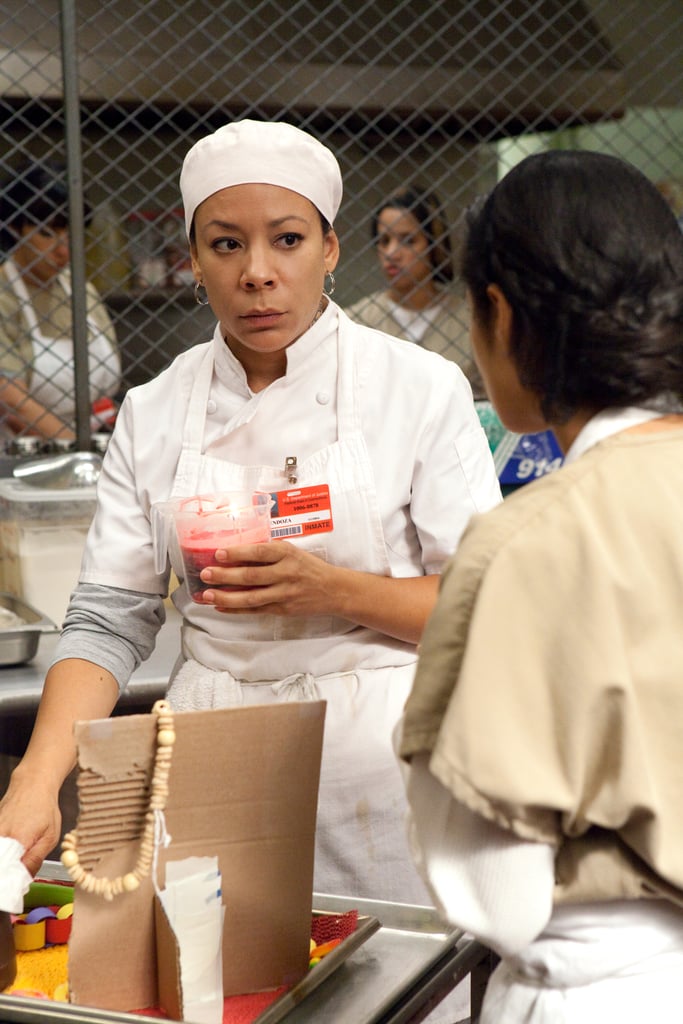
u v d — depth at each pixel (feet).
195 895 3.38
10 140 9.33
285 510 5.05
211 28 12.30
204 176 4.74
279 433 5.14
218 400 5.24
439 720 2.91
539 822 2.78
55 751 4.62
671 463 2.97
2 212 10.53
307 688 5.12
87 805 3.33
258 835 3.52
